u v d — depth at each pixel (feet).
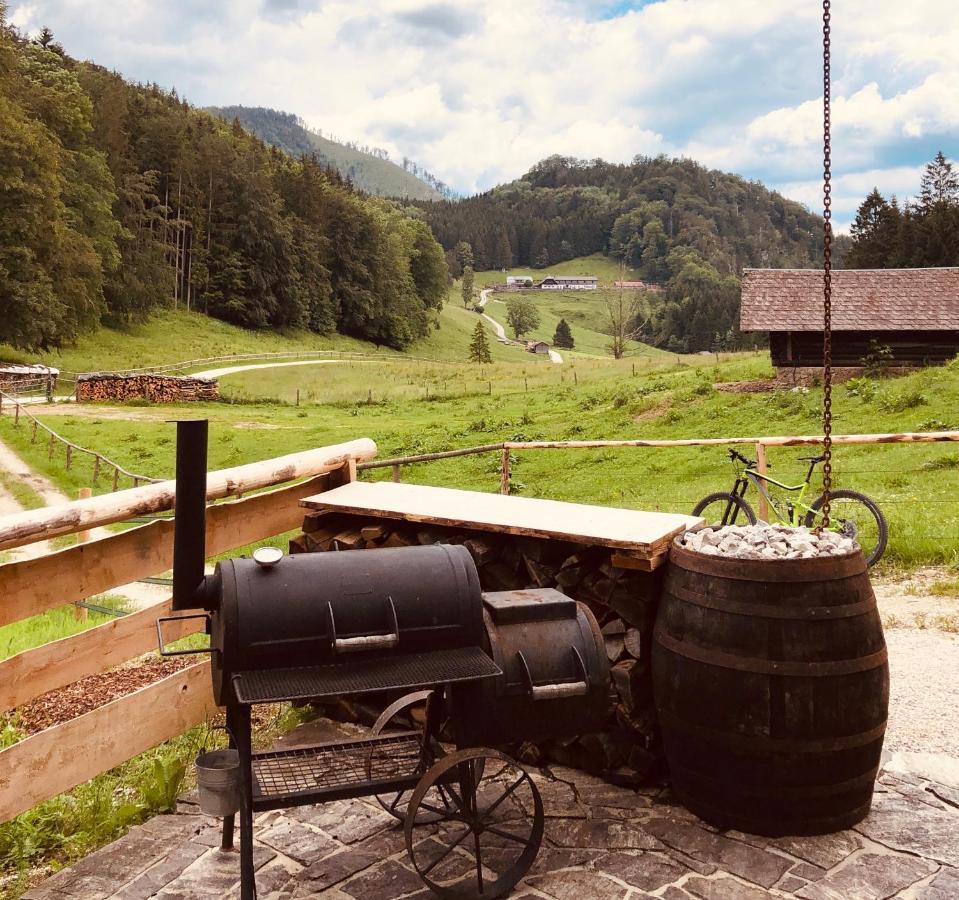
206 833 12.75
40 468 77.30
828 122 12.76
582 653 11.71
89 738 13.10
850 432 69.46
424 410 126.82
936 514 35.06
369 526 16.69
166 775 13.91
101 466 78.38
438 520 15.05
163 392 141.08
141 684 20.20
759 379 107.24
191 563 10.79
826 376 13.46
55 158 189.88
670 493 54.85
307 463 17.30
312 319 351.87
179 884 11.46
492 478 70.38
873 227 273.95
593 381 140.46
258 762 12.41
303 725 16.56
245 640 10.33
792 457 61.21
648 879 11.30
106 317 259.19
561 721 11.76
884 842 12.03
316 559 11.11
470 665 10.92
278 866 11.87
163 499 14.10
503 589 15.37
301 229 352.90
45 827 13.34
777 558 11.94
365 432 100.68
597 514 15.12
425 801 13.46
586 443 27.17
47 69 271.08
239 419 117.29
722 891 11.00
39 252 191.62
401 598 10.96
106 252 245.86
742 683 11.87
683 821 12.75
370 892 11.24
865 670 11.96
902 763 14.26
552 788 13.93
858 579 12.17
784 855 11.77
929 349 98.58
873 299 103.55
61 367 192.65
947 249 231.30
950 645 20.35
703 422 84.12
